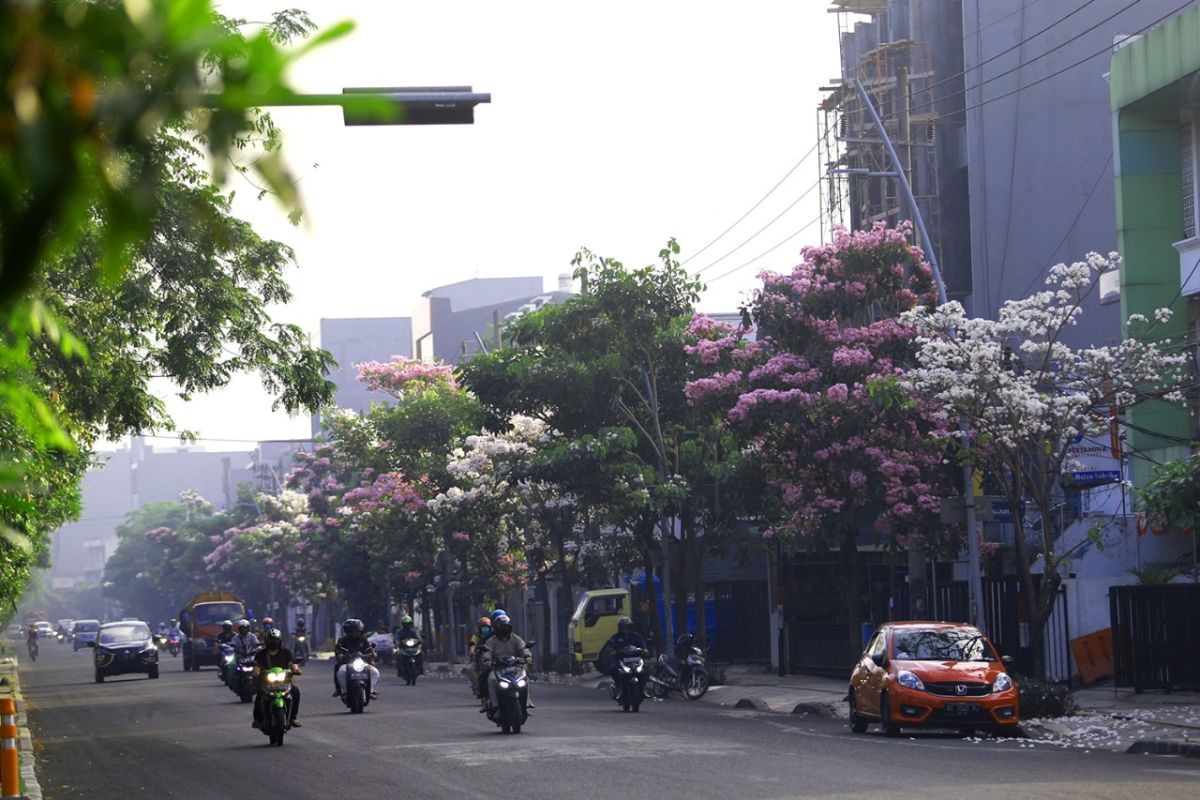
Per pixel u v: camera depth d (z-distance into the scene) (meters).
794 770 16.39
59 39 1.28
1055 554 29.27
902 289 30.36
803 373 30.00
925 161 46.00
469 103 9.02
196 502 131.25
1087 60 43.94
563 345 36.78
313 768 18.47
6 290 1.24
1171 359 24.92
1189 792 13.68
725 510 36.22
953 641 22.41
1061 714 22.89
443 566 57.00
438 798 14.83
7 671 60.66
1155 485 23.58
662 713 27.41
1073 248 44.25
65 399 18.30
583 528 45.06
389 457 54.44
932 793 13.91
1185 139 30.00
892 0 48.78
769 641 40.81
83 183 1.28
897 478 28.78
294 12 16.83
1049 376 24.86
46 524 24.45
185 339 19.84
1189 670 25.39
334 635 97.62
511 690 22.48
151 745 23.20
